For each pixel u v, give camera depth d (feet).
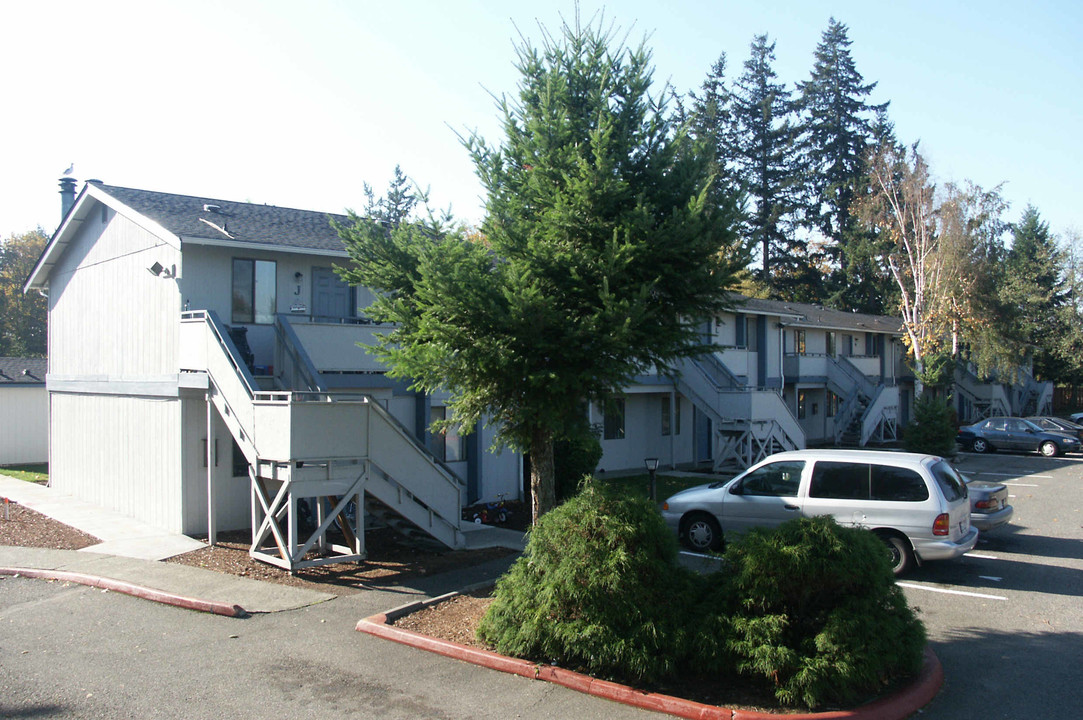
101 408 58.65
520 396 28.50
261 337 51.08
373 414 38.42
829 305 174.70
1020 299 130.52
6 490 67.15
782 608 21.94
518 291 25.14
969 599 32.76
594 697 21.62
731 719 19.75
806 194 185.47
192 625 29.07
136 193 57.21
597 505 23.48
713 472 78.38
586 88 29.76
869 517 36.91
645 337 27.50
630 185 28.58
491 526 49.60
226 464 48.42
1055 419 105.40
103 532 47.70
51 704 21.50
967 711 21.02
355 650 25.81
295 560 36.17
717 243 27.86
